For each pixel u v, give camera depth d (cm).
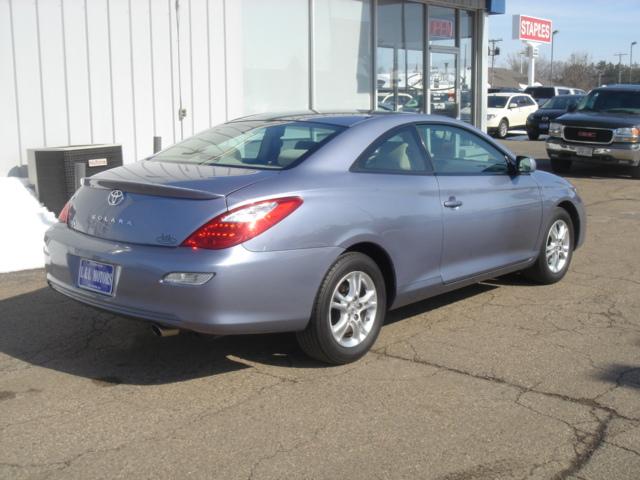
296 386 440
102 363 479
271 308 419
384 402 417
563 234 682
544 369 468
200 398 423
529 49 4016
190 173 453
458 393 430
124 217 432
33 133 939
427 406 412
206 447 364
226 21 1118
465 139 584
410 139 531
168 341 520
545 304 615
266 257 412
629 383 446
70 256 454
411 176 516
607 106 1597
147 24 1027
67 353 497
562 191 677
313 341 451
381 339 525
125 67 1012
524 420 395
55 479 334
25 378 454
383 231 479
